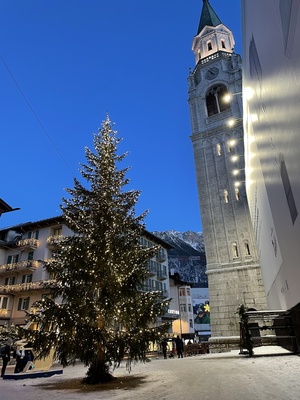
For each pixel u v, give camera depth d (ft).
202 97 139.64
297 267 34.45
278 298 60.03
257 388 21.22
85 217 40.29
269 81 31.12
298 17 19.40
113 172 43.68
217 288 106.11
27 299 118.01
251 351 46.62
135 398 21.88
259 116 43.16
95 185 43.11
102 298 35.63
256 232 83.82
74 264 36.40
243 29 43.52
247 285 102.12
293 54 21.43
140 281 39.24
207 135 130.00
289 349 49.34
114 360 33.60
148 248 40.96
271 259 62.44
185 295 233.14
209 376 29.45
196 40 164.45
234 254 108.78
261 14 30.73
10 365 81.05
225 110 131.34
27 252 127.85
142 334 34.40
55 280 37.29
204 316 310.86
